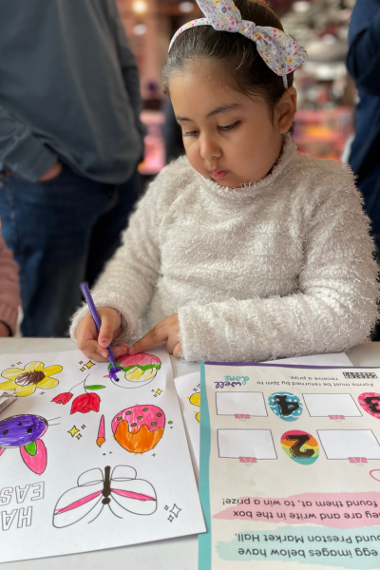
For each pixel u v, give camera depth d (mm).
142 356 602
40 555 328
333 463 399
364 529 336
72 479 394
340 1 2643
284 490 371
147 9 3855
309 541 327
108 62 1210
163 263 798
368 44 975
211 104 536
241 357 580
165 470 398
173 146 2557
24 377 555
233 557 317
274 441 425
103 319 633
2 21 1021
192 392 506
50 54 1062
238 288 712
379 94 1039
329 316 583
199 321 592
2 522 355
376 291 621
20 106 1092
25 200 1179
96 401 501
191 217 751
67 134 1147
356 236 627
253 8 592
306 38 3006
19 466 410
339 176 653
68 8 1073
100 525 348
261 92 551
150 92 3773
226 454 411
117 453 420
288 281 693
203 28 547
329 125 3041
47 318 1342
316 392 497
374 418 454
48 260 1263
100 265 1560
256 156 583
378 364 567
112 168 1270
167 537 334
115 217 1467
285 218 664
